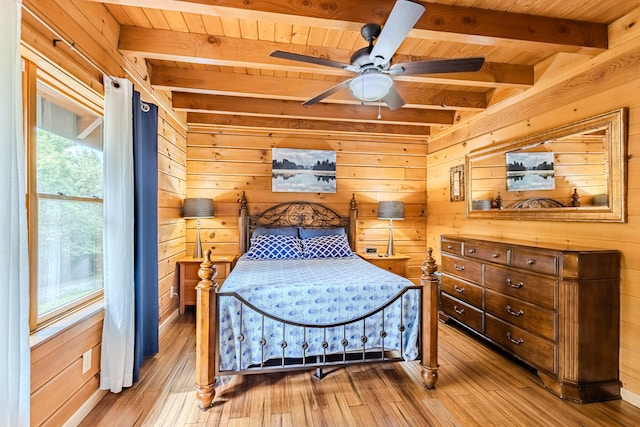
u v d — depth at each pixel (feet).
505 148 10.01
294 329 7.09
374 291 7.43
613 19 6.74
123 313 6.58
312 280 7.82
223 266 11.69
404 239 15.14
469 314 9.68
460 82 8.78
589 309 6.48
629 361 6.44
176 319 11.22
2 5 3.57
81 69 5.72
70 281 6.10
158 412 6.01
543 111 8.71
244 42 7.68
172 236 11.28
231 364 6.65
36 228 5.13
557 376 6.66
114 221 6.44
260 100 11.36
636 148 6.38
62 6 5.24
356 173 14.65
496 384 7.12
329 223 14.35
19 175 3.80
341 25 5.99
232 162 13.64
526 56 8.48
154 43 7.36
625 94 6.59
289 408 6.18
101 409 6.06
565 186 7.86
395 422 5.78
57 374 5.09
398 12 4.51
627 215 6.51
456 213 12.90
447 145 13.56
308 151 14.12
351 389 6.88
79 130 6.40
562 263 6.61
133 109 6.97
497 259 8.52
